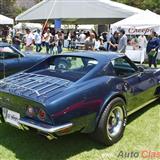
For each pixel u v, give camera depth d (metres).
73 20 16.39
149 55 11.50
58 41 16.36
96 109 3.91
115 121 4.30
